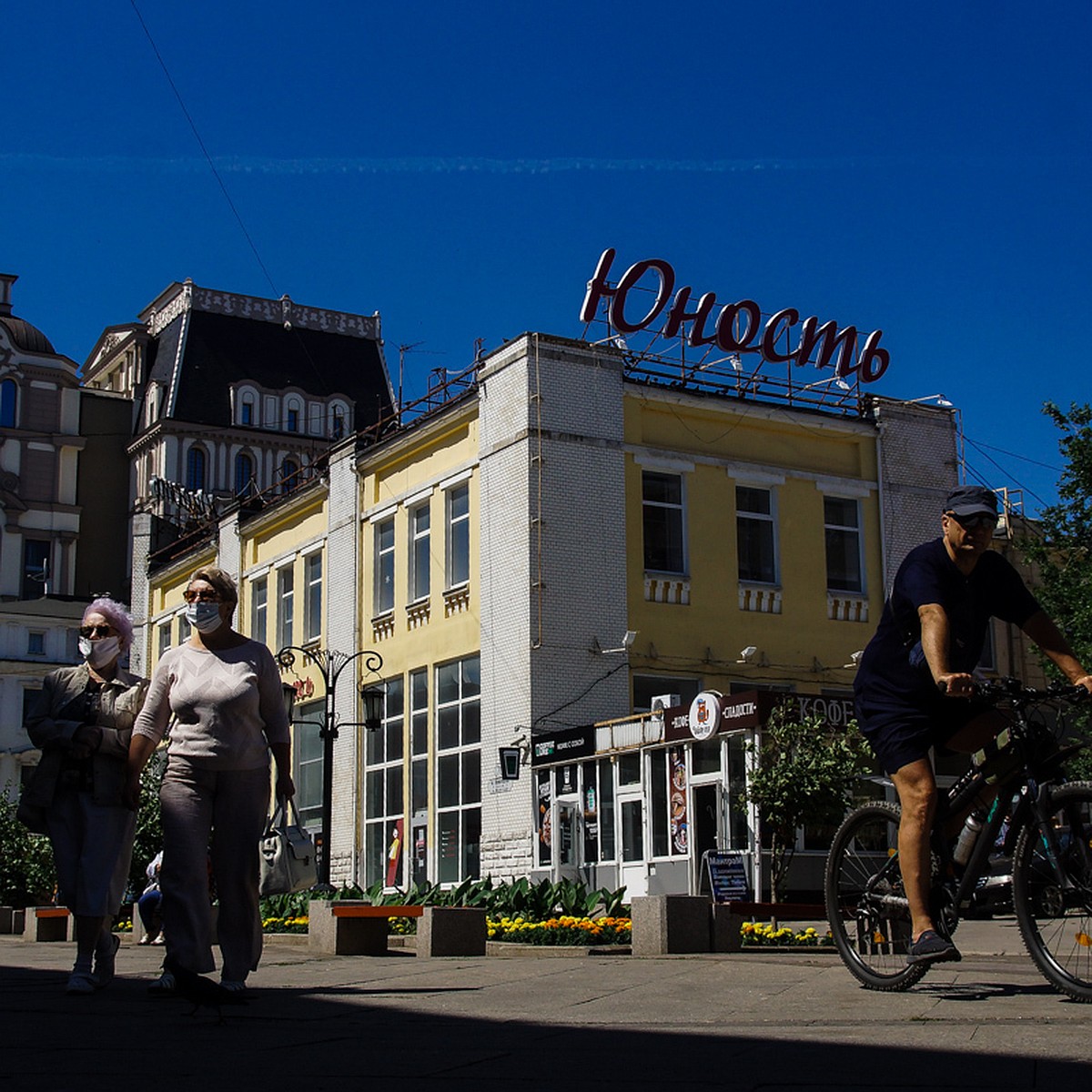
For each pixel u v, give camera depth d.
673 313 30.42
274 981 9.35
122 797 8.14
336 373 69.75
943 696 6.69
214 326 67.50
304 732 35.88
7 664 61.59
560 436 28.77
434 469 31.69
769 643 30.28
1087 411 28.77
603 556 28.73
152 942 17.42
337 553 34.91
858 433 32.31
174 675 7.74
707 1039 5.59
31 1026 6.53
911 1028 5.70
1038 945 6.44
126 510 66.81
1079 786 6.26
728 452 30.77
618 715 28.20
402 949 14.83
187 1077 4.84
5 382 65.38
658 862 24.81
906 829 6.66
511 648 28.31
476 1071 4.89
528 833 27.52
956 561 6.69
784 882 21.16
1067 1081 4.39
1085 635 27.88
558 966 10.20
